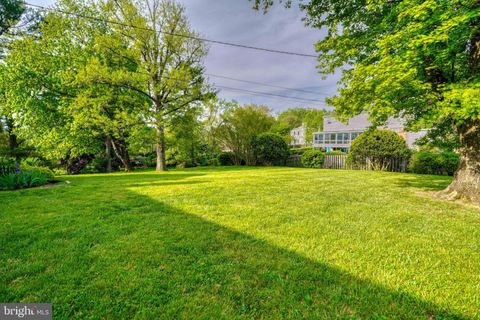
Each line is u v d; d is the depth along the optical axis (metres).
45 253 2.44
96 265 2.21
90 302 1.70
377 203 4.69
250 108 19.05
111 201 4.73
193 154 19.78
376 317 1.61
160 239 2.82
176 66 12.59
